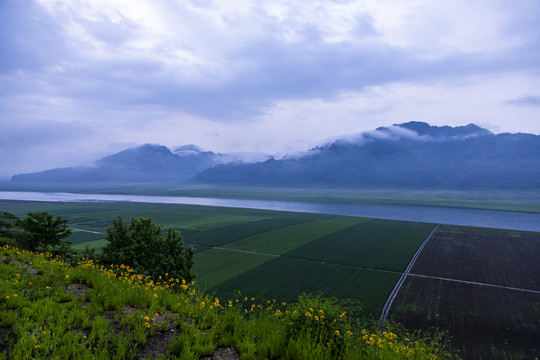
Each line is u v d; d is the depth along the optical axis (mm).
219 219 115188
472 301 37812
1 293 8719
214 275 46188
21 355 5953
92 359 6020
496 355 24969
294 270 49594
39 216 23719
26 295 9258
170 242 24875
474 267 53938
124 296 9781
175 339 7125
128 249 23250
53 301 8758
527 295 40312
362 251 64500
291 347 7195
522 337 28250
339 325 8180
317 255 60062
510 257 61469
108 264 22797
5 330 6957
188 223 103562
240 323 8633
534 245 73000
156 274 22703
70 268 13242
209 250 62750
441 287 43062
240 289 40188
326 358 6883
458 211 198000
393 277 47438
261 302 35375
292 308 9117
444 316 33094
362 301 37281
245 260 55188
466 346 26469
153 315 8734
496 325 30844
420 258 59594
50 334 6785
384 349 7949
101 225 95812
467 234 86688
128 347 6680
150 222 25547
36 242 23531
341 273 48875
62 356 6074
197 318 8898
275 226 97188
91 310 8367
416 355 8492
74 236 75250
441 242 75562
